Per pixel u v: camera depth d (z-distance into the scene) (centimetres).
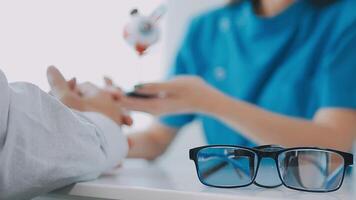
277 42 97
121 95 74
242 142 97
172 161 100
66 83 60
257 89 98
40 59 115
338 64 91
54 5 116
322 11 93
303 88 93
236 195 39
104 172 54
